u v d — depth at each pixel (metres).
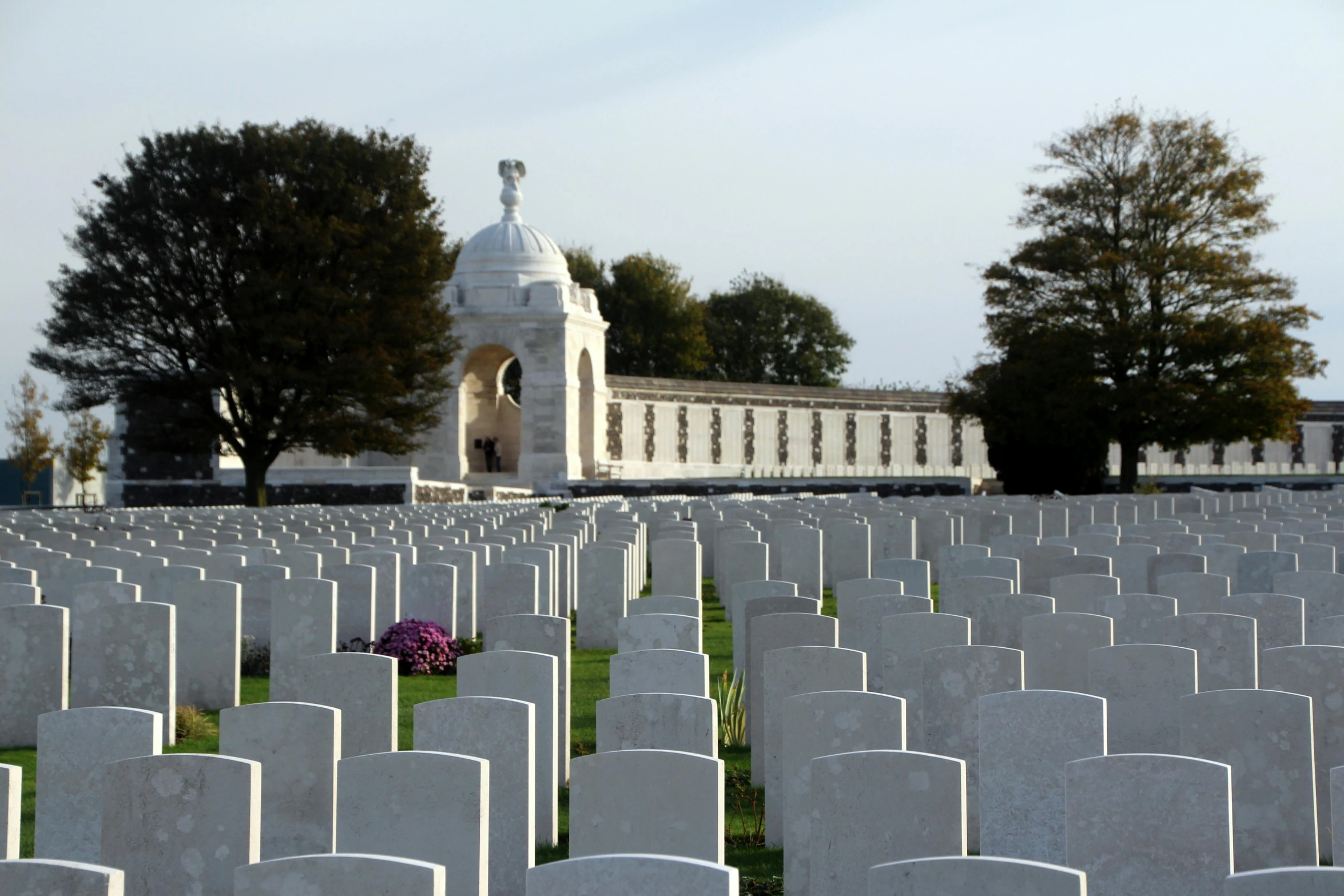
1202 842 6.04
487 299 56.69
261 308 40.34
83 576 14.73
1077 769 6.21
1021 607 11.55
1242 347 46.66
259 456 42.38
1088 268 47.91
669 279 85.25
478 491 49.44
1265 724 7.53
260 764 6.73
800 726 7.56
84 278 40.19
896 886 5.20
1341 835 6.36
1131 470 49.66
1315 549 16.69
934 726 8.87
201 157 40.66
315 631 12.43
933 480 54.97
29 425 62.00
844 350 92.75
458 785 6.60
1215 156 48.75
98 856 7.74
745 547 18.06
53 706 11.29
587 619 15.91
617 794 6.78
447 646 14.48
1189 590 12.88
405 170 43.44
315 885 5.33
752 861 8.27
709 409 63.25
